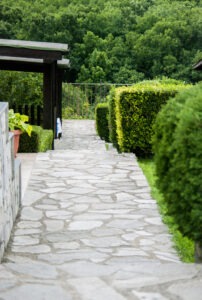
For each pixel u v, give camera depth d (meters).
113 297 2.44
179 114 3.44
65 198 6.05
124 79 32.25
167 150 3.59
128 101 9.63
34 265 3.20
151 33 32.16
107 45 33.72
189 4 34.34
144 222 5.05
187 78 31.06
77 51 33.69
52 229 4.79
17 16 33.19
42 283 2.66
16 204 5.19
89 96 28.75
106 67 32.81
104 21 34.41
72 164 8.49
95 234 4.64
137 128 9.70
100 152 10.22
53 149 12.16
